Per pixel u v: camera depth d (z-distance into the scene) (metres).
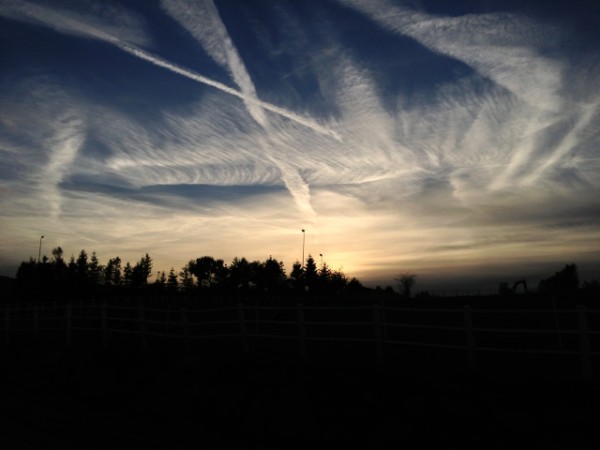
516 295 36.38
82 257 139.00
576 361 12.12
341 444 9.34
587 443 7.77
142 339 16.03
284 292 109.38
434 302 37.62
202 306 50.03
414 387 9.72
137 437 9.50
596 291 35.75
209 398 11.65
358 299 52.00
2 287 116.19
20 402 12.98
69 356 16.41
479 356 13.16
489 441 8.36
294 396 10.55
